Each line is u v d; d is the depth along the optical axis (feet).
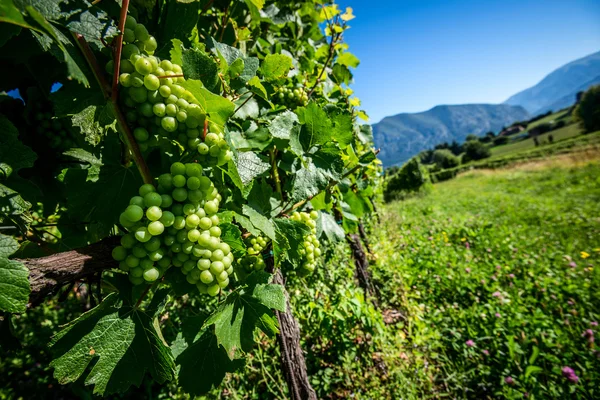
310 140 6.55
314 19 11.70
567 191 55.52
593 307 15.12
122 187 4.65
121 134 3.98
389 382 11.55
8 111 4.97
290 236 6.13
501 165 155.33
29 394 13.37
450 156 248.93
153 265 3.88
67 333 3.62
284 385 10.93
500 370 11.85
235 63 5.07
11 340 4.63
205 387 4.95
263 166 5.22
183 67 4.05
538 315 13.60
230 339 4.43
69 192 4.40
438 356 12.97
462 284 17.53
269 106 7.39
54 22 3.25
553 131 326.85
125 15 3.27
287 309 8.68
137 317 4.19
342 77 11.30
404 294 16.52
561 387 10.67
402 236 29.32
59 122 5.06
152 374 4.05
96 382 3.69
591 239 26.94
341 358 11.56
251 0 7.03
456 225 32.14
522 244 25.76
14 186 4.20
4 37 3.43
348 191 10.05
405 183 78.33
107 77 3.76
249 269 6.06
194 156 4.28
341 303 12.22
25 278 3.13
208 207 4.26
